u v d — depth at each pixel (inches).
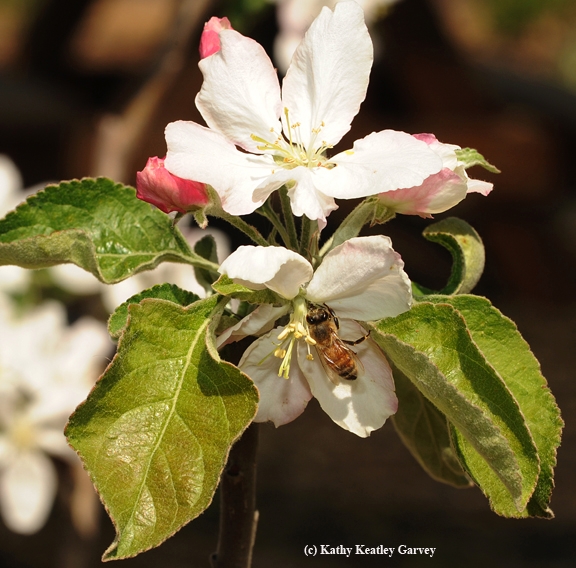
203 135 10.3
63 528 18.2
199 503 9.5
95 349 17.3
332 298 10.2
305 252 10.5
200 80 30.0
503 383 9.8
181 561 26.4
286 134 10.5
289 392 10.5
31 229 10.9
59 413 16.6
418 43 36.5
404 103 37.3
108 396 9.7
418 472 29.7
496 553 26.0
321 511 27.2
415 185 9.9
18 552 26.0
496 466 9.7
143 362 9.8
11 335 16.9
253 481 11.0
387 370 10.4
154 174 10.2
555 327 36.5
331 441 31.1
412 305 10.2
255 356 10.4
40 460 16.7
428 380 9.8
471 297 10.5
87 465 9.6
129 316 9.8
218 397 9.8
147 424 9.7
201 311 10.1
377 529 26.9
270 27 24.7
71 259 10.5
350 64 10.6
